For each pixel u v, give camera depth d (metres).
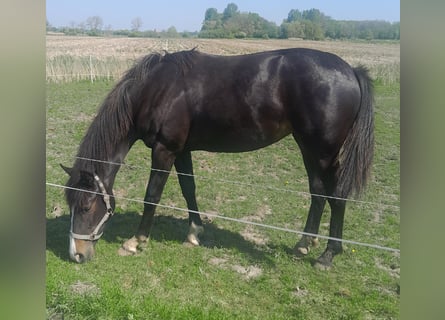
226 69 4.31
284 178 6.93
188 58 4.44
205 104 4.31
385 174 6.95
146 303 3.45
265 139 4.35
